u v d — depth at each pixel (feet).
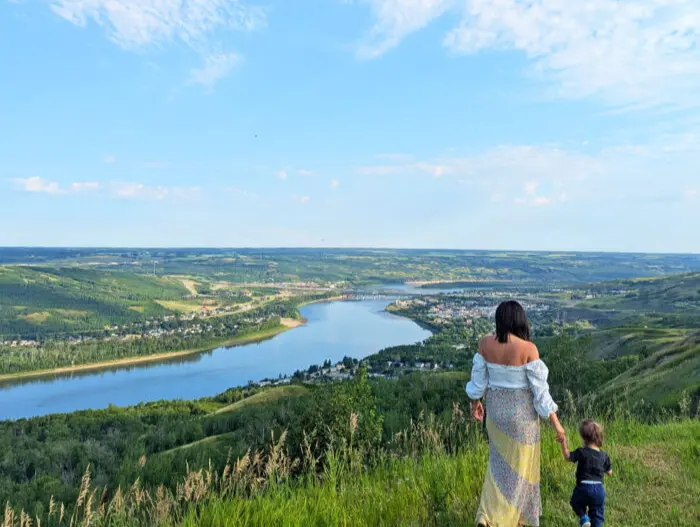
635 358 190.08
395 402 137.18
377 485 20.35
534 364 15.58
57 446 184.03
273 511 16.99
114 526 17.57
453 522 17.20
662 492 20.29
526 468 15.57
